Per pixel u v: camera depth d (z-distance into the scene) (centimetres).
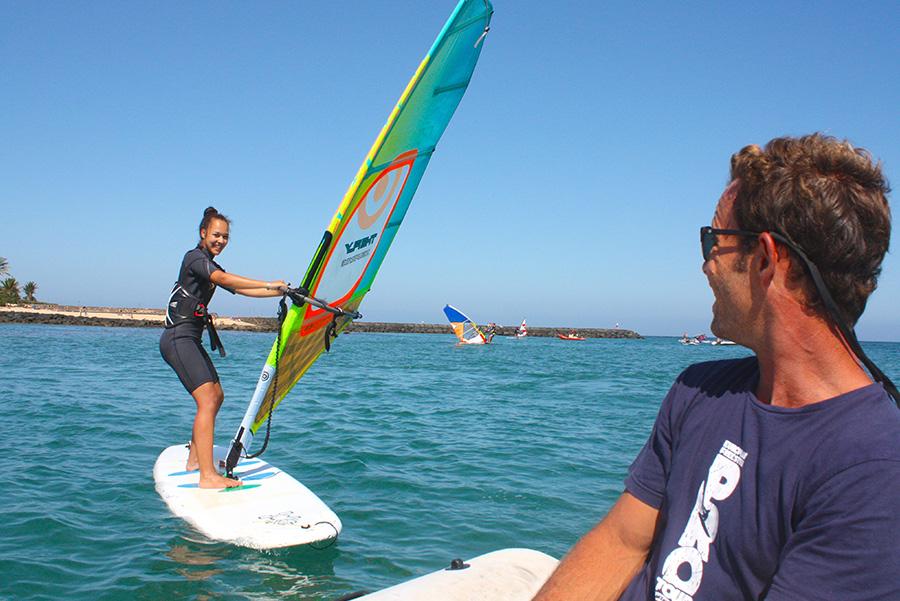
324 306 515
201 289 534
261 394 539
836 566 114
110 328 5719
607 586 160
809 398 127
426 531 508
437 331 9144
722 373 150
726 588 132
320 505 512
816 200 124
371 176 509
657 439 159
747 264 134
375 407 1177
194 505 509
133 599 373
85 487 577
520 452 804
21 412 982
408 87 489
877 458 114
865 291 128
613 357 3872
